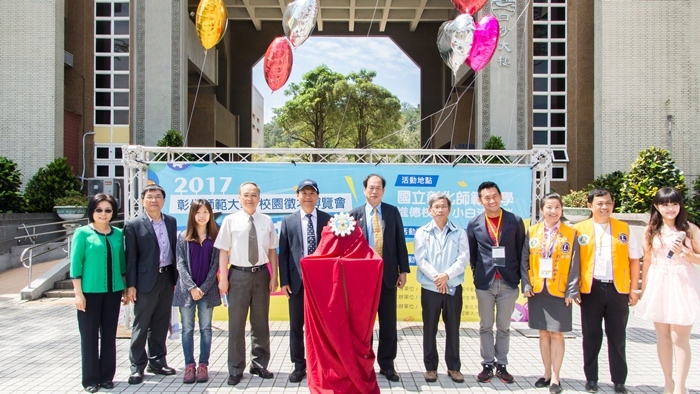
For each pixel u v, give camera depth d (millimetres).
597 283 5016
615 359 5031
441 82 26234
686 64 14516
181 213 7355
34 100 14930
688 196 12984
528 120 15547
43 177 14242
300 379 5355
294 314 5387
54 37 14977
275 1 22609
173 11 15742
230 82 25656
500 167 7527
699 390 5176
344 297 4598
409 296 7668
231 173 7402
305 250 5418
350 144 33625
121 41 16828
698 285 4773
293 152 7473
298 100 32438
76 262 4945
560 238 5070
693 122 14484
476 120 15820
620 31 14648
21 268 12305
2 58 14930
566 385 5270
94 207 5086
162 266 5391
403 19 24797
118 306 5195
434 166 7543
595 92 15086
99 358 5133
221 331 7340
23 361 6043
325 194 7480
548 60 16203
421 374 5594
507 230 5363
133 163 7129
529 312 5219
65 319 8086
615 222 5082
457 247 5316
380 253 5453
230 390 5102
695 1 14508
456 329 5348
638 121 14586
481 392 5070
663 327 4934
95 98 16859
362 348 4668
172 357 6242
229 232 5332
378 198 5484
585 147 16094
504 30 15586
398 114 33094
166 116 15625
